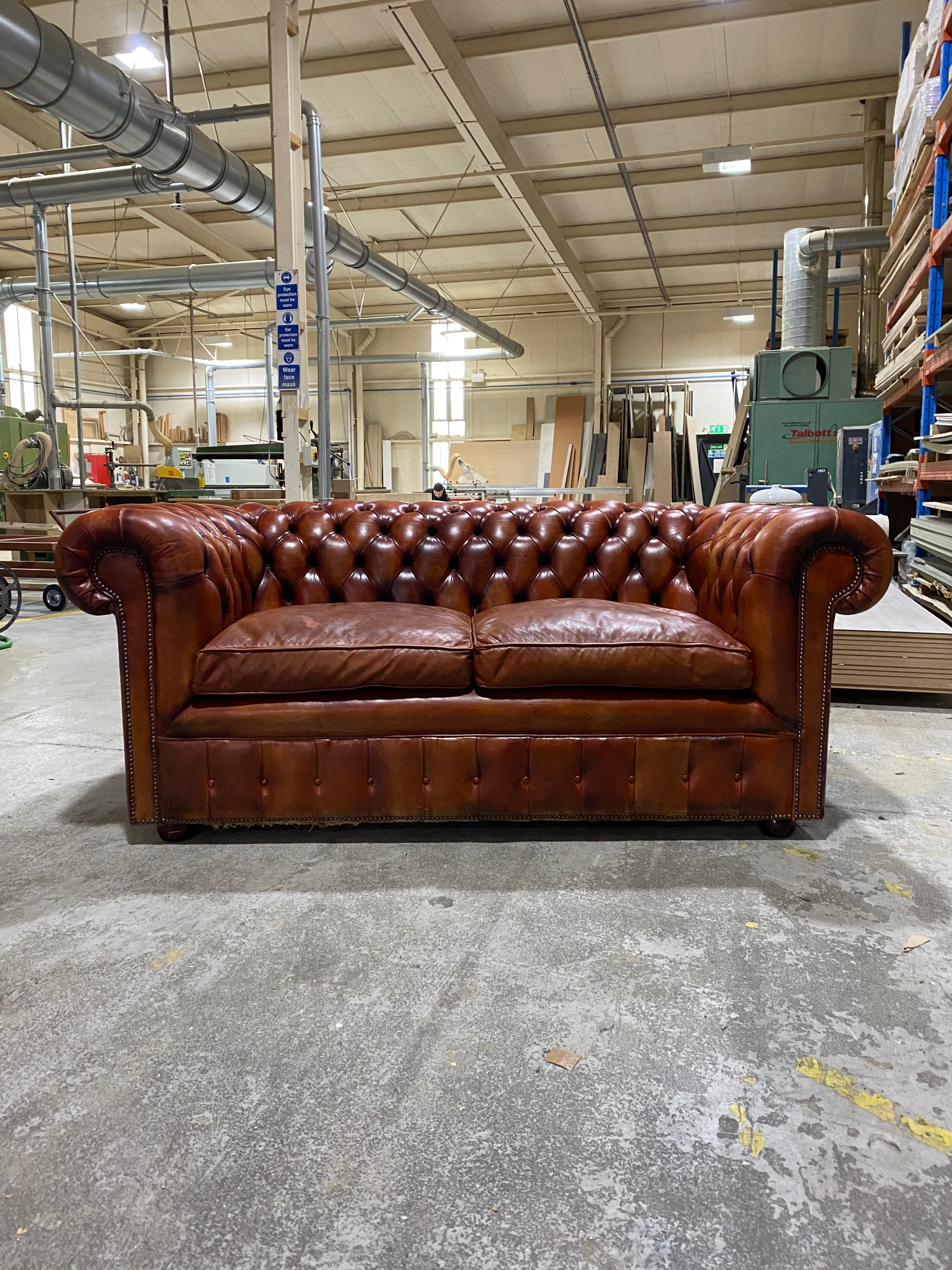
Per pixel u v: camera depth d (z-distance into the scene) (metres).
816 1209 0.88
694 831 1.92
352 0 5.28
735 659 1.82
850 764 2.39
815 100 6.80
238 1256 0.83
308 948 1.41
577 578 2.39
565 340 13.20
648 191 8.84
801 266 6.81
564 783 1.84
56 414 7.82
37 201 6.64
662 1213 0.88
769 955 1.38
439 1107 1.03
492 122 7.05
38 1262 0.82
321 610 2.06
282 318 4.37
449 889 1.64
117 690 3.44
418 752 1.84
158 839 1.90
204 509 2.20
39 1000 1.26
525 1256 0.83
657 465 10.65
